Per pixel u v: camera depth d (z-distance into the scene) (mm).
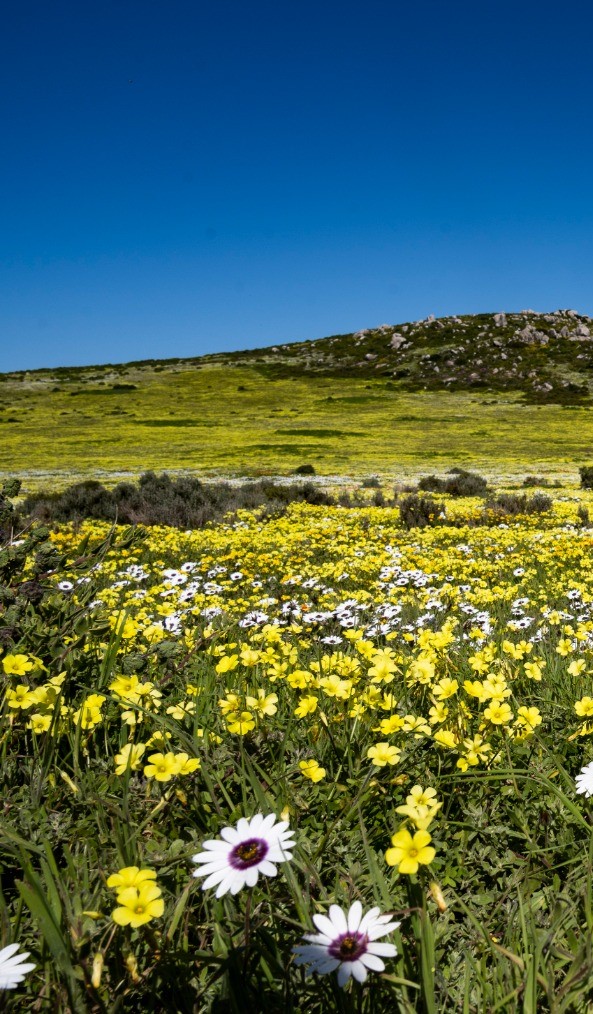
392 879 1483
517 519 17125
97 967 1019
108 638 2918
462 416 88062
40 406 103375
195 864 1484
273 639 2734
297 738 2207
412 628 4512
